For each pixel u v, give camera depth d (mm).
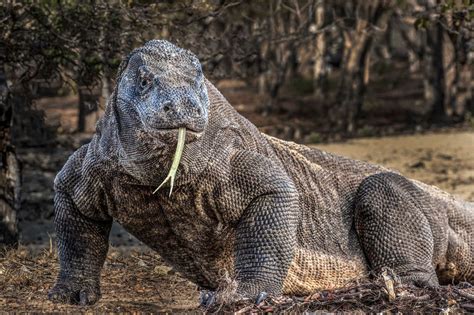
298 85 42812
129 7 11594
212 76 13148
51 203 16375
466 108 37344
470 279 9383
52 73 12391
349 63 34344
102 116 7363
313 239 8344
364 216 8594
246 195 7438
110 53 11828
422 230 8562
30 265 10008
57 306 7777
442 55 36469
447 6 12141
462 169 22125
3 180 11500
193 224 7488
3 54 11766
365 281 7629
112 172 7207
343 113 34250
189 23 12227
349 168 8852
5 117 11562
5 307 7852
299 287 8312
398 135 31719
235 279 7438
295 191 7617
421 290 7496
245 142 7734
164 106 6375
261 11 16094
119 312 7695
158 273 9852
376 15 28594
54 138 21328
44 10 11719
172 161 6754
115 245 12258
